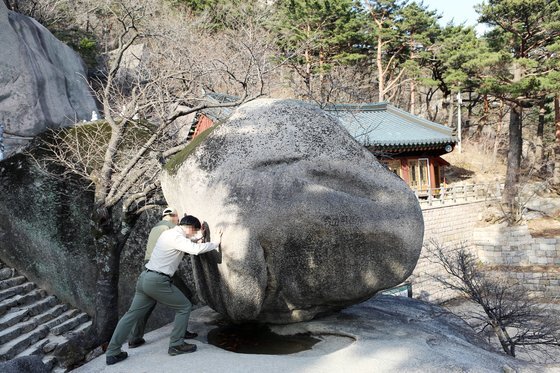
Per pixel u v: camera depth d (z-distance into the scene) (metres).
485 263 20.38
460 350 4.40
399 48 29.48
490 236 20.44
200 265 4.73
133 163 6.17
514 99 20.80
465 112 37.81
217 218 4.20
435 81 26.98
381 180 4.50
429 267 18.25
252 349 4.49
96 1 21.88
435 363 3.88
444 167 29.53
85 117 17.80
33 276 8.20
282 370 3.75
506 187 21.91
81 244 8.05
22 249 8.24
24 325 6.73
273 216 4.12
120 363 4.17
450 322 5.84
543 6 19.36
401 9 27.52
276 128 4.48
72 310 7.93
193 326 5.20
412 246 4.45
